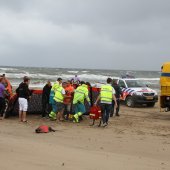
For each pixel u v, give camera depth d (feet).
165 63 64.69
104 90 52.54
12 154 31.86
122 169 28.78
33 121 56.65
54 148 36.06
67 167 28.37
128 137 44.96
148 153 36.22
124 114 70.08
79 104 56.85
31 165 28.27
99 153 34.94
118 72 376.89
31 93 59.88
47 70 341.82
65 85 58.34
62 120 57.77
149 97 83.97
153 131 50.42
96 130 49.52
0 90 57.47
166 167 30.37
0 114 59.36
